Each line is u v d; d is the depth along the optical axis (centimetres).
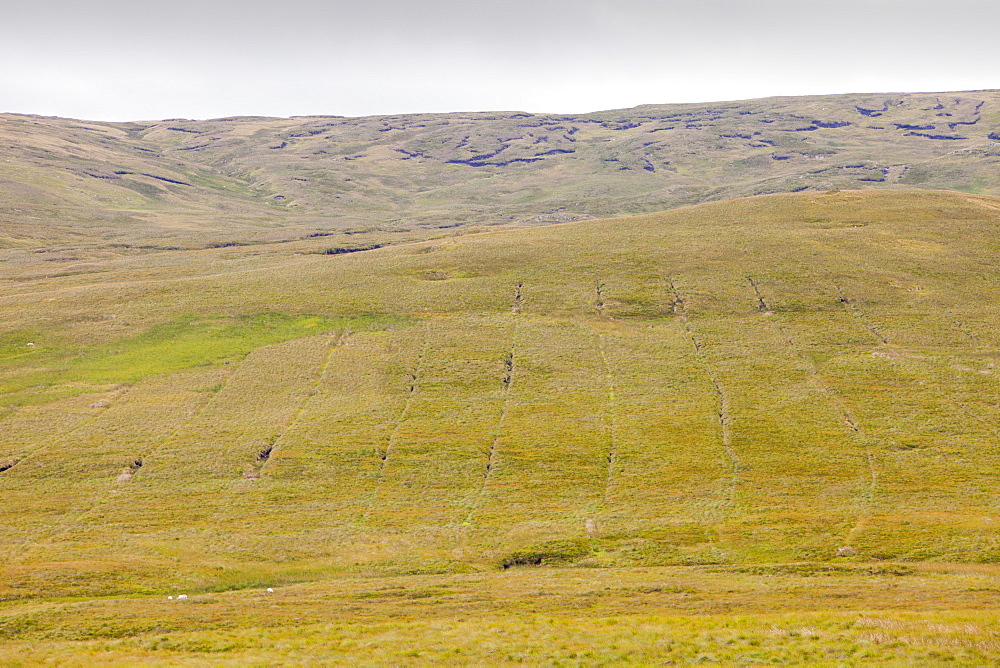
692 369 6962
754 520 4503
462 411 6200
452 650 2559
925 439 5509
